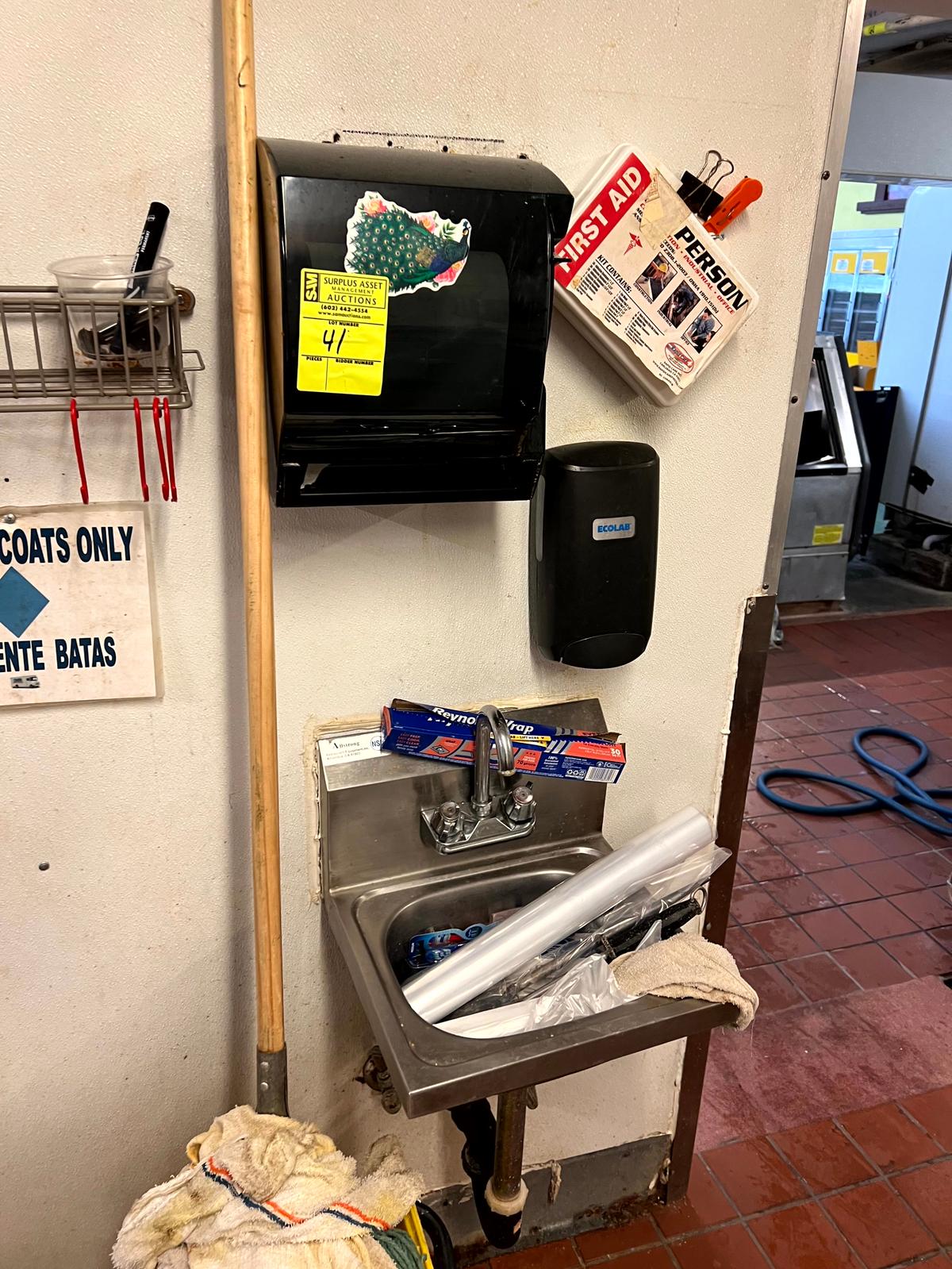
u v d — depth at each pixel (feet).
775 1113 6.01
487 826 3.92
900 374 16.14
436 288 2.75
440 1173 4.81
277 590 3.46
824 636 13.75
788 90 3.48
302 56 2.92
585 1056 3.15
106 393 2.78
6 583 3.14
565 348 3.54
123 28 2.72
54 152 2.77
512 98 3.18
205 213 2.96
